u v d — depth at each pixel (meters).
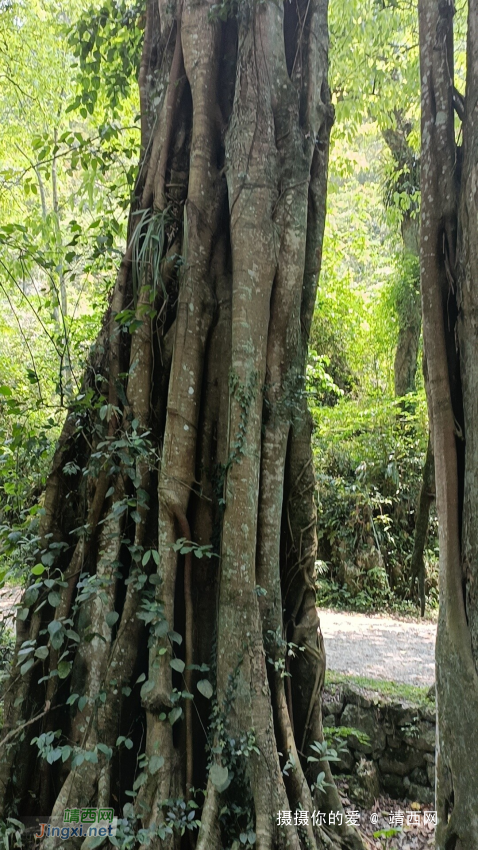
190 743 3.21
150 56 4.49
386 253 15.43
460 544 2.99
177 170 4.07
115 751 3.28
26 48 9.55
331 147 9.53
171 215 3.94
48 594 3.57
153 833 2.89
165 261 3.89
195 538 3.56
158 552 3.42
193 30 4.02
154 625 3.22
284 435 3.63
